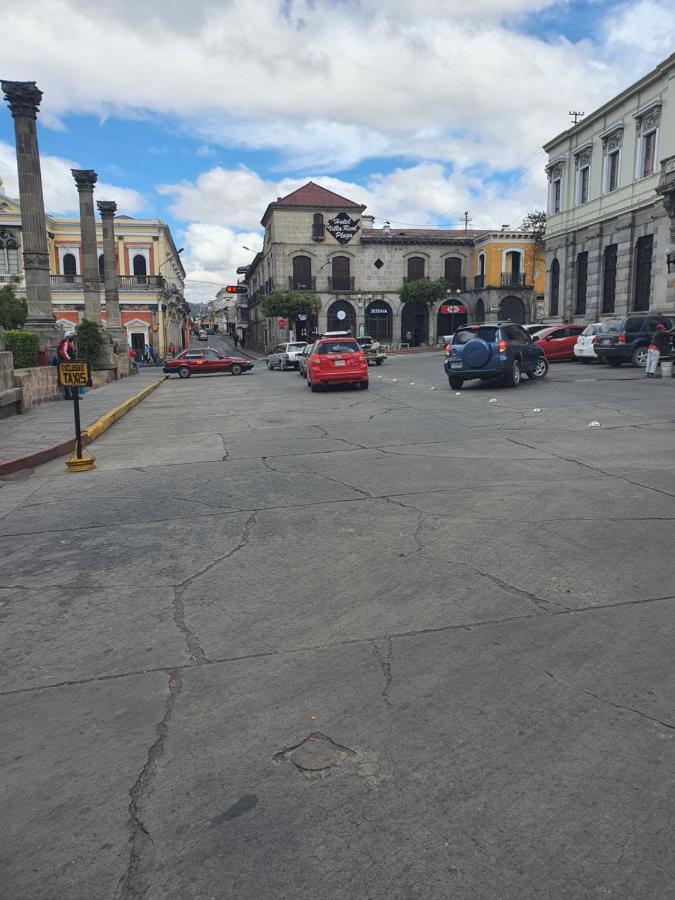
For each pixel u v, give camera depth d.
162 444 10.23
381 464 7.76
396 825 2.17
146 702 2.95
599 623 3.53
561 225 38.12
